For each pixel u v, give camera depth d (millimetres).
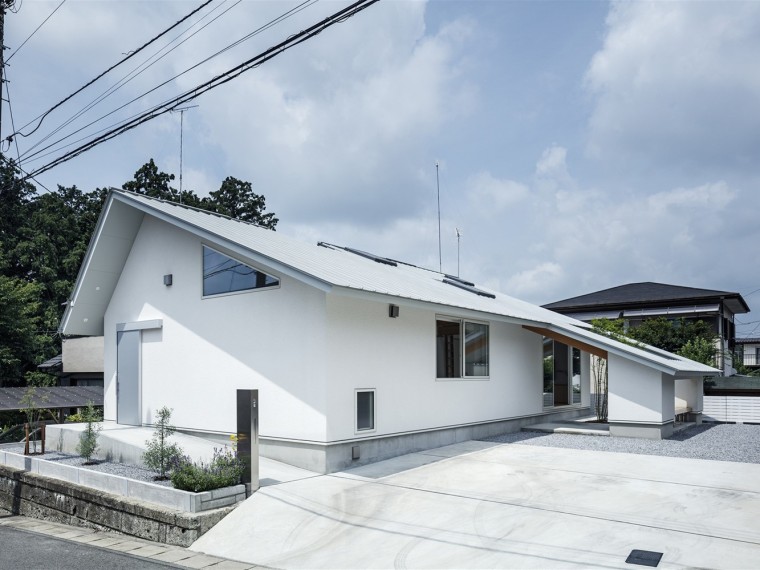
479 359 13094
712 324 25562
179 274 11555
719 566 5336
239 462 8039
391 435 10344
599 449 11336
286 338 9617
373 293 8836
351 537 6551
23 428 13180
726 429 15438
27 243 30234
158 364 11828
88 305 13086
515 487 8172
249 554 6457
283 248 10852
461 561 5746
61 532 8133
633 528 6406
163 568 6211
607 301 28328
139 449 9773
